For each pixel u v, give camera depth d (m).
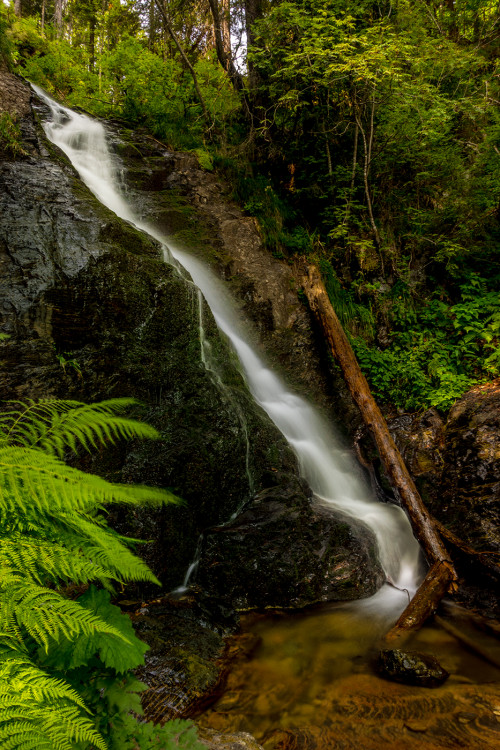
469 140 9.82
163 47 12.84
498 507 4.91
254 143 9.65
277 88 8.90
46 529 1.62
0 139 5.38
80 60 12.17
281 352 6.88
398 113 8.32
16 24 11.46
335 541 4.55
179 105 9.79
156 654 3.06
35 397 3.65
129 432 1.98
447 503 5.37
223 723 2.64
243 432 4.87
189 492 4.36
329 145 9.27
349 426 6.72
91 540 1.66
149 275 4.55
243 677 3.09
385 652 3.25
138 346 4.37
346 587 4.34
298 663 3.29
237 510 4.70
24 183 4.81
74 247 4.32
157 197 7.70
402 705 2.82
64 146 7.39
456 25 11.23
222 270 7.05
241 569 4.17
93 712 1.68
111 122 9.01
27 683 1.18
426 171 8.99
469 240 8.79
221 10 10.77
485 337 7.08
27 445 1.74
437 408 6.57
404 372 7.05
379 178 9.27
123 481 3.97
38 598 1.30
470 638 3.71
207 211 7.87
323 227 9.06
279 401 6.34
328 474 5.91
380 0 8.47
